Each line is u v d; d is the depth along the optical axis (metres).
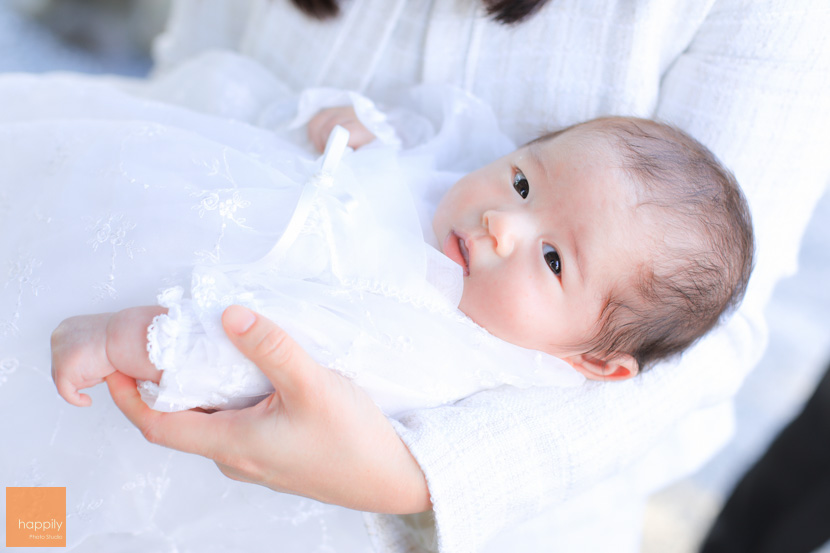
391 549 0.88
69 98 1.05
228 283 0.72
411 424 0.79
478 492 0.77
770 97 0.92
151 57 2.56
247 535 0.85
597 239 0.86
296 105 1.13
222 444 0.69
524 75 1.08
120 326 0.67
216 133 0.97
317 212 0.77
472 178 0.95
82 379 0.68
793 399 1.87
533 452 0.81
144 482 0.79
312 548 0.87
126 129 0.86
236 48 1.48
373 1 1.12
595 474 0.86
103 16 2.62
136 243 0.75
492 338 0.85
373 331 0.77
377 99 1.20
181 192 0.78
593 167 0.88
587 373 0.93
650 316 0.89
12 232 0.82
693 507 1.65
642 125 0.93
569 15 1.01
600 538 1.07
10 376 0.77
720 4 0.95
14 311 0.76
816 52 0.89
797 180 0.96
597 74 1.03
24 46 2.35
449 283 0.85
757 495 1.32
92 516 0.77
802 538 1.28
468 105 1.09
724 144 0.97
